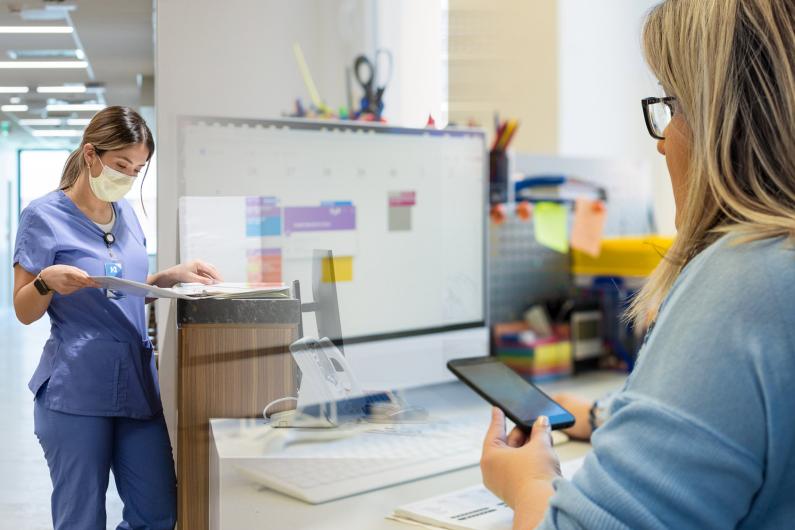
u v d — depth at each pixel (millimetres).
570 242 1702
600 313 1657
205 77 887
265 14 982
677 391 379
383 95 1222
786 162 406
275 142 993
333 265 1031
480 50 2283
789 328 367
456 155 1316
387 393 958
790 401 365
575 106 2535
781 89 407
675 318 402
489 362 876
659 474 370
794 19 408
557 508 413
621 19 2645
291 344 812
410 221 1244
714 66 422
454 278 1315
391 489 810
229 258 877
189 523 726
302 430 822
